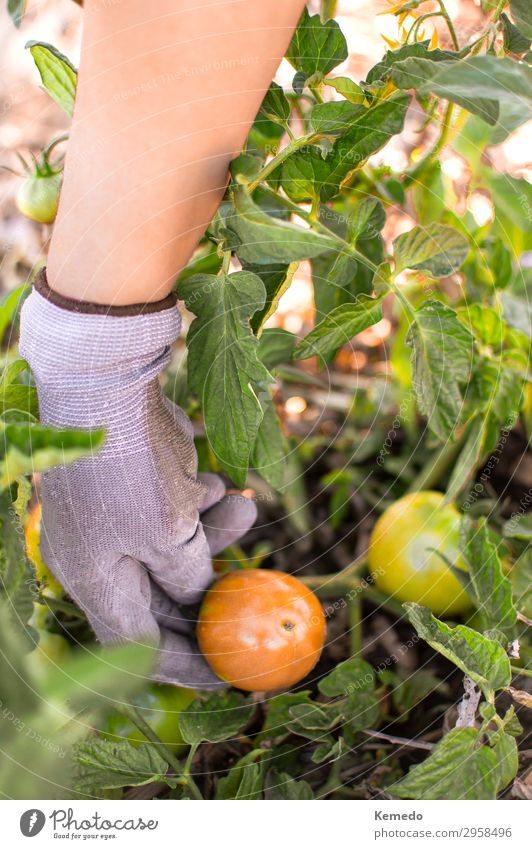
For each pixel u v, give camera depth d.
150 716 0.61
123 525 0.57
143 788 0.63
